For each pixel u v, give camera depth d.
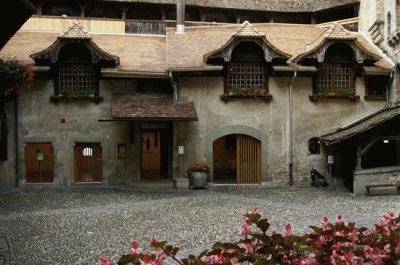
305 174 20.27
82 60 19.77
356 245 4.44
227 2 31.05
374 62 20.31
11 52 20.84
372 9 23.55
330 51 20.28
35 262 8.51
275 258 4.30
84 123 19.91
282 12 31.75
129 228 11.47
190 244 9.80
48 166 23.14
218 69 19.14
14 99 19.48
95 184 19.91
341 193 17.81
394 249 4.10
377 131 17.83
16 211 13.94
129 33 25.17
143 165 25.94
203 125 19.83
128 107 18.70
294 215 12.83
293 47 22.19
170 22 25.61
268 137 20.12
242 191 18.48
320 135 20.33
